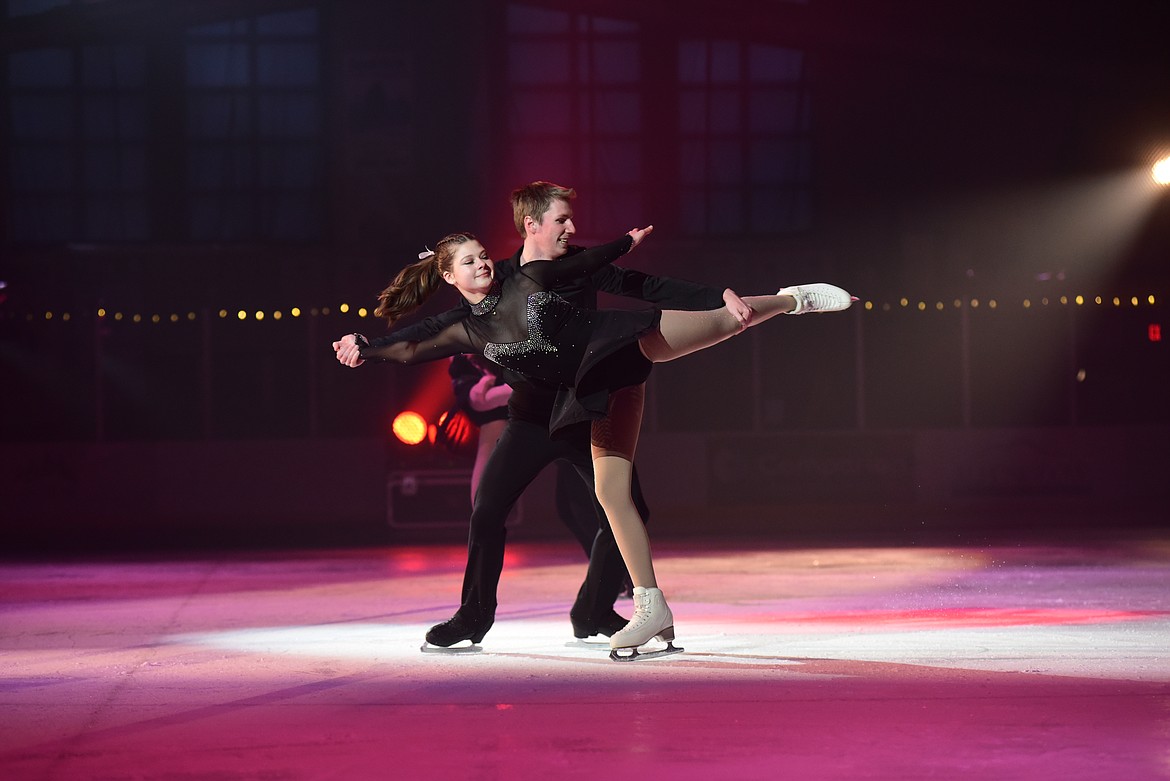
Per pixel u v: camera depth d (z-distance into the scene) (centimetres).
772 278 3944
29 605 1416
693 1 3756
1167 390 3441
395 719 718
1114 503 3219
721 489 3206
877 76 3931
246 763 622
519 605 1345
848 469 3212
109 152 3941
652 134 3994
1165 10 3672
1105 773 584
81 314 3519
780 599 1364
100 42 3866
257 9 3847
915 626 1100
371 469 3191
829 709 727
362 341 952
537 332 915
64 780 595
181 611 1329
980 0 3712
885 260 3903
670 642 945
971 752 624
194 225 3950
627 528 923
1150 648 942
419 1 3884
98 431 3259
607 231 3994
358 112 3875
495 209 3903
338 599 1446
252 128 3941
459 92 3875
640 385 941
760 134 3994
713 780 580
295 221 3947
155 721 722
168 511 3144
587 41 3972
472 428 1455
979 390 3453
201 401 3553
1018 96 3850
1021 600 1299
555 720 709
